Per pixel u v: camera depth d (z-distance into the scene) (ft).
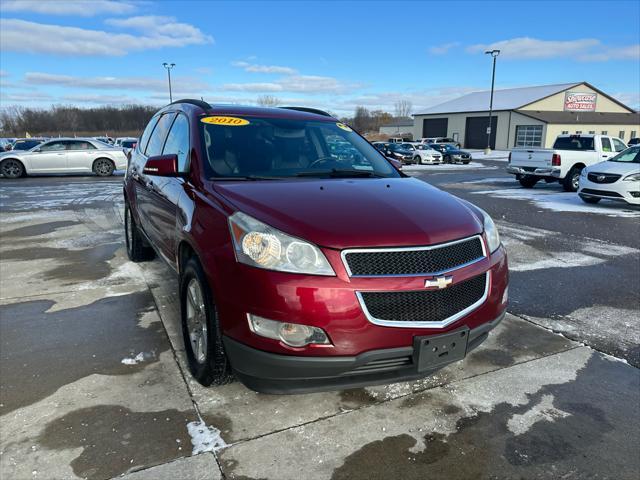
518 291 16.02
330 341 7.38
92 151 57.21
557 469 7.47
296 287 7.30
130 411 8.63
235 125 11.84
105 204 34.30
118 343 11.29
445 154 101.04
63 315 12.94
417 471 7.36
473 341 8.79
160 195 12.11
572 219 30.07
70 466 7.20
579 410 9.04
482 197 41.45
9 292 14.78
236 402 9.01
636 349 11.66
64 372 9.93
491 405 9.16
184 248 10.25
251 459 7.48
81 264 18.08
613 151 46.98
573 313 14.02
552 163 45.19
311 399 9.20
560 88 178.60
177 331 11.98
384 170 12.23
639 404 9.26
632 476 7.32
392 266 7.61
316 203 8.59
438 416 8.77
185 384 9.57
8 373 9.84
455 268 8.16
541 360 11.02
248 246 7.69
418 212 8.68
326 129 13.09
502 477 7.27
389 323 7.52
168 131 13.83
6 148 85.51
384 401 9.21
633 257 20.57
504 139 173.37
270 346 7.48
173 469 7.20
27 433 7.95
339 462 7.49
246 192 9.00
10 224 26.58
